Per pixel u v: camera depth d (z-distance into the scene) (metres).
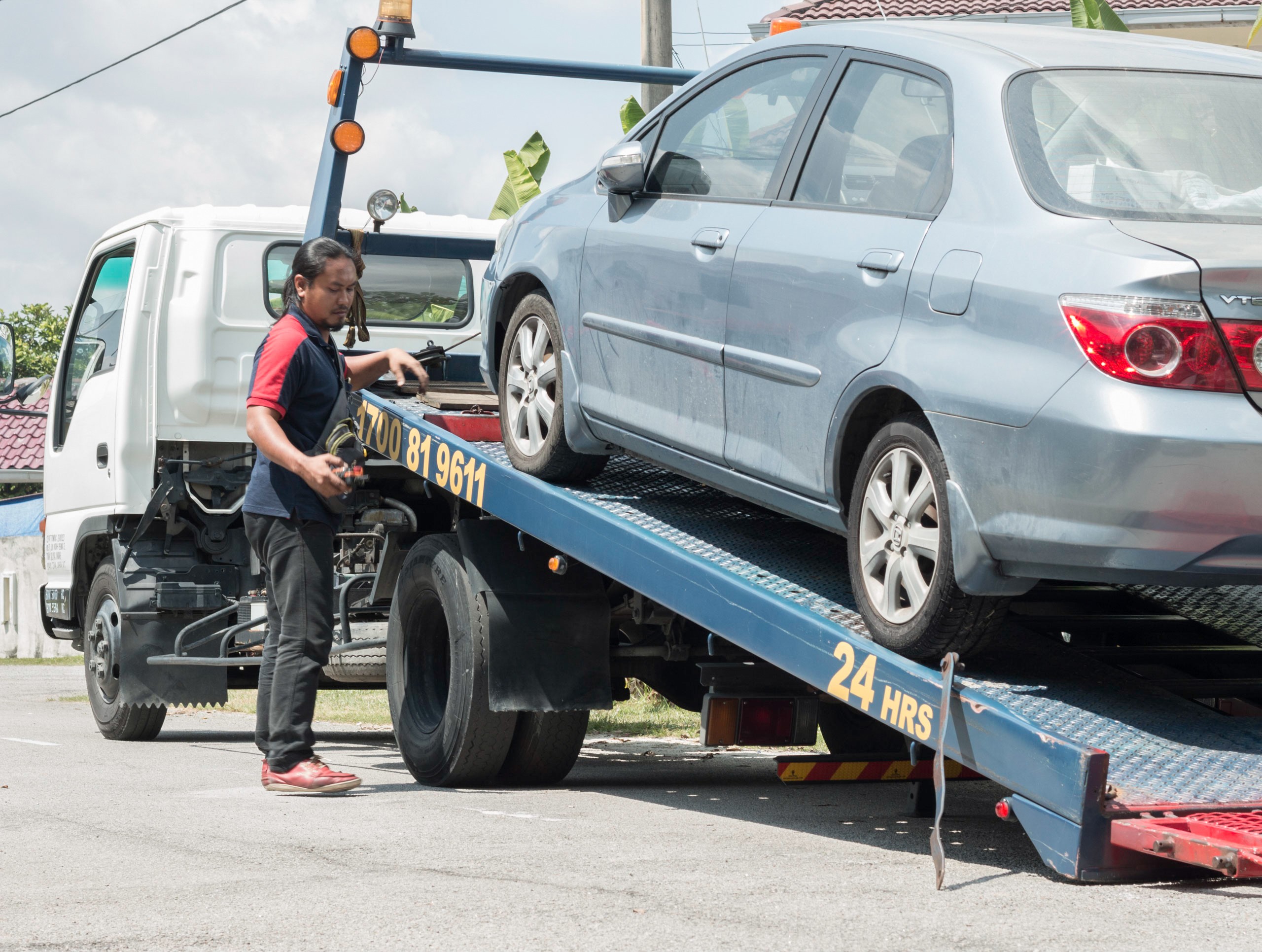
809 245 6.93
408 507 11.09
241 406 12.86
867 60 7.22
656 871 6.25
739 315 7.26
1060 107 6.44
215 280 12.77
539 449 8.85
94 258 13.91
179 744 12.47
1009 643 6.91
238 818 7.80
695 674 10.39
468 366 12.27
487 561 9.23
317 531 8.91
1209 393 5.43
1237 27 28.34
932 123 6.70
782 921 5.23
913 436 6.24
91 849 6.81
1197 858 5.28
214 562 13.05
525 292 9.43
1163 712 6.41
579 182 9.15
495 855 6.64
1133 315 5.47
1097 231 5.79
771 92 7.77
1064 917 5.23
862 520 6.57
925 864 6.42
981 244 6.09
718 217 7.65
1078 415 5.52
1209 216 5.96
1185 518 5.38
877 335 6.42
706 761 12.06
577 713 9.41
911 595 6.27
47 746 12.10
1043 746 5.75
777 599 7.02
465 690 9.16
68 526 13.98
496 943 4.96
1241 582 5.54
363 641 11.16
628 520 8.14
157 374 12.77
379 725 15.19
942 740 6.10
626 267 8.12
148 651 12.65
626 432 8.16
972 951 4.76
